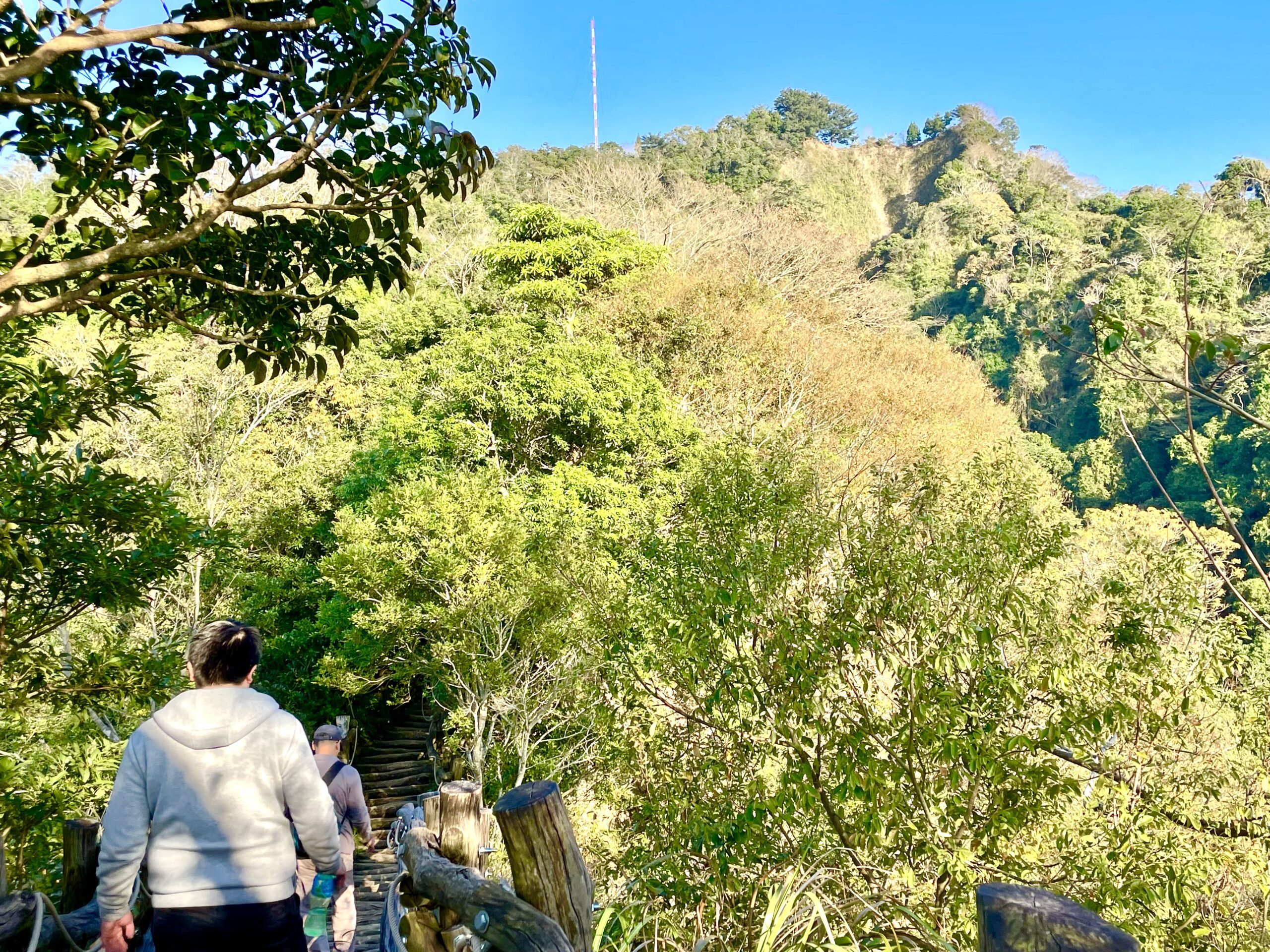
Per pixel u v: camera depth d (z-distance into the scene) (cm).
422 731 2311
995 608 588
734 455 701
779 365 2600
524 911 187
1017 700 569
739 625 614
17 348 613
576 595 1206
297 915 216
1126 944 100
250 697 219
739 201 6788
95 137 337
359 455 2122
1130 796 586
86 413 652
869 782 532
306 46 352
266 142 340
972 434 2873
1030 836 555
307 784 216
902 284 9119
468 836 248
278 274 416
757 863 535
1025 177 10688
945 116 12675
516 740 1295
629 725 692
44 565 599
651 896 500
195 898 201
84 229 376
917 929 471
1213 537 1219
